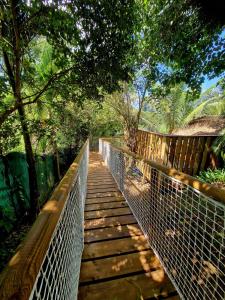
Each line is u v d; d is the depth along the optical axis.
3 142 3.07
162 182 1.69
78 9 2.18
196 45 2.83
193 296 1.21
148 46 3.17
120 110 5.28
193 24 2.61
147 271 1.64
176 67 3.18
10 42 2.63
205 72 3.09
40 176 4.86
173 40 2.75
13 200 3.46
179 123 7.36
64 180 1.21
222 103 5.45
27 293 0.37
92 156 9.85
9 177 3.41
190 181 1.13
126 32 2.52
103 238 2.15
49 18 2.31
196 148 3.43
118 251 1.91
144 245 2.01
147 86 4.36
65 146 8.93
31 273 0.42
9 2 2.20
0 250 2.77
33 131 3.33
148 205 2.06
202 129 6.09
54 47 2.69
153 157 3.93
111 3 2.19
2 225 3.01
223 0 2.18
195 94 3.40
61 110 3.79
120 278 1.57
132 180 2.84
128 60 3.16
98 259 1.80
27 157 3.49
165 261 1.63
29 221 3.53
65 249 1.01
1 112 2.84
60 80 3.16
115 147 4.45
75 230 1.46
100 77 2.90
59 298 0.82
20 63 2.98
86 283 1.52
